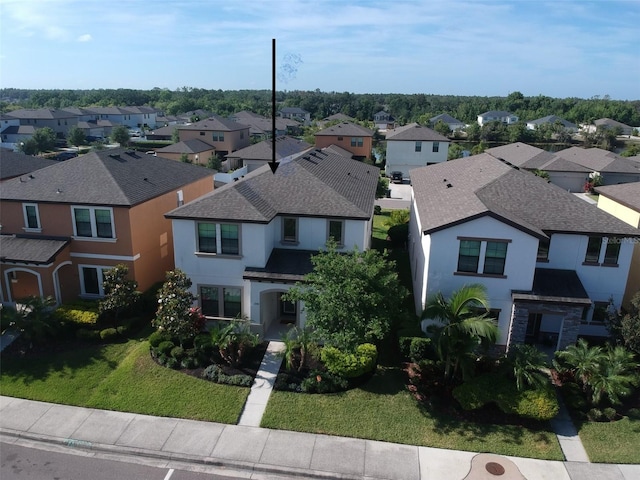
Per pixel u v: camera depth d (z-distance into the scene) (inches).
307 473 577.3
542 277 832.3
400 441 627.5
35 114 4261.8
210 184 1389.0
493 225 762.2
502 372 706.8
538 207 893.8
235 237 866.8
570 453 609.0
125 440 628.7
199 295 906.1
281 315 958.4
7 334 882.1
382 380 743.1
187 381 742.5
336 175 1163.9
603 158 2379.4
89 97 7647.6
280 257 904.9
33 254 936.3
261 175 1035.9
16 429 650.8
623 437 631.2
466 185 1047.6
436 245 791.7
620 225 842.2
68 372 773.3
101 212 962.1
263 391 721.6
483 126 4276.6
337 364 726.5
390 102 7190.0
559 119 4987.7
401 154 2581.2
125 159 1161.4
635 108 6053.2
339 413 676.7
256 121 4195.4
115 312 905.5
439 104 7194.9
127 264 979.9
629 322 713.6
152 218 1048.2
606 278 852.0
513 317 783.1
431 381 726.5
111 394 718.5
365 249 953.5
